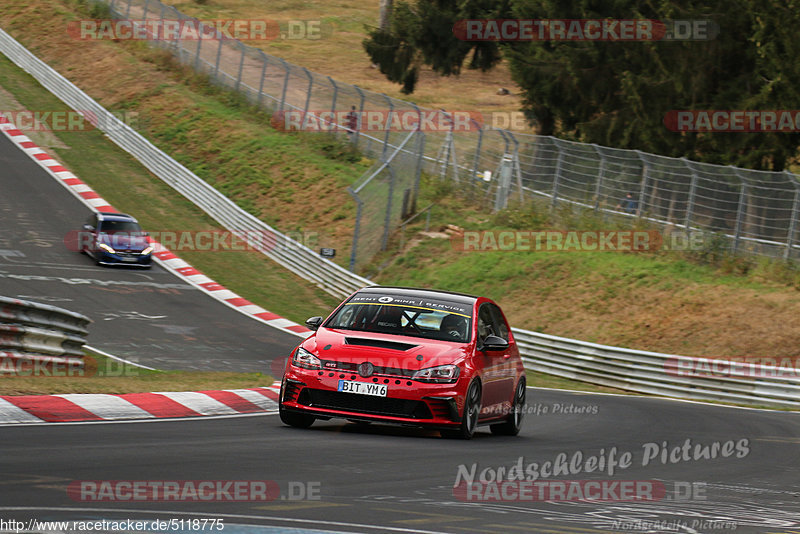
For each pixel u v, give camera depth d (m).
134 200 132.62
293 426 33.03
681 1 111.25
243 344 78.25
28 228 112.38
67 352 49.25
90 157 146.88
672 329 83.56
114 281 97.81
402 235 115.62
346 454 25.86
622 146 120.06
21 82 174.88
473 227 114.31
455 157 126.94
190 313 89.88
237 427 31.42
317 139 147.38
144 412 33.78
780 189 87.25
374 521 16.48
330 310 104.12
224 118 156.00
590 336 86.88
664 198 97.44
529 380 78.06
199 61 173.38
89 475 19.42
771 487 25.66
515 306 95.19
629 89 113.50
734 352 78.25
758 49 100.25
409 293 36.00
